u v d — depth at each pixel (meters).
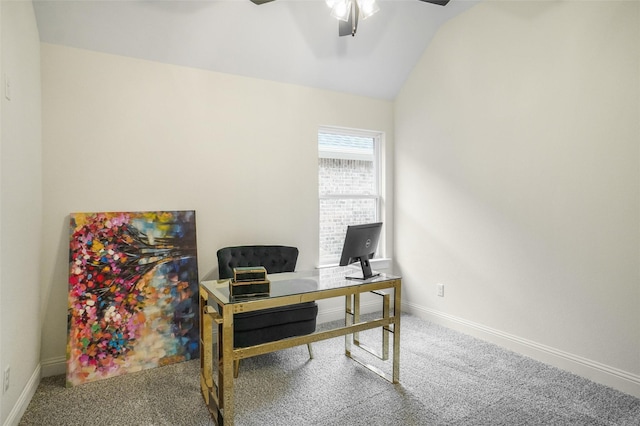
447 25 3.62
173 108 3.11
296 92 3.71
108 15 2.66
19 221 2.10
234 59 3.27
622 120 2.38
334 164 4.13
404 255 4.23
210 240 3.28
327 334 2.33
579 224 2.62
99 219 2.78
